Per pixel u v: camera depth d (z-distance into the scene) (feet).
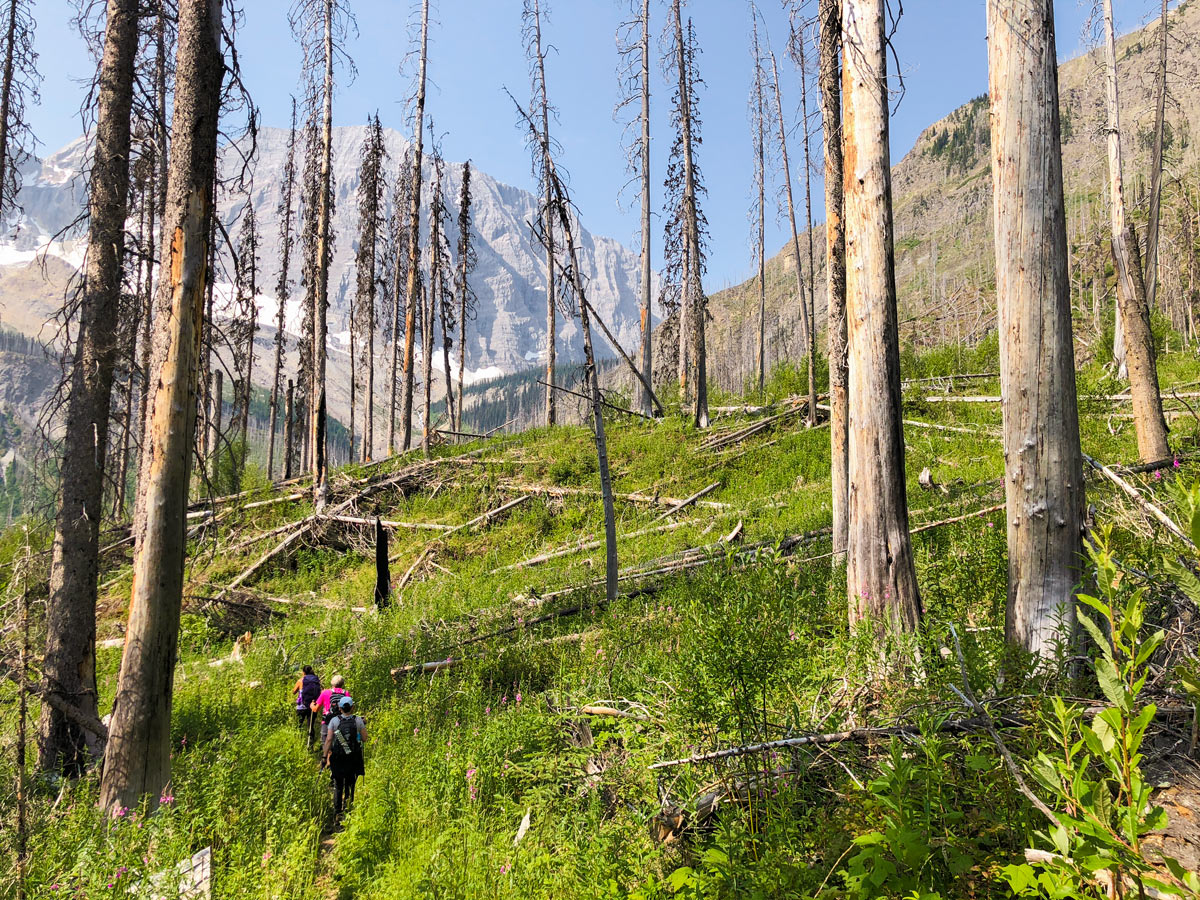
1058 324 16.66
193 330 26.11
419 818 22.52
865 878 9.86
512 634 38.78
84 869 18.78
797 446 70.33
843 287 35.83
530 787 22.26
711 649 14.83
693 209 83.82
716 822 15.17
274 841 21.22
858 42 23.07
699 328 82.12
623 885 14.26
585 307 41.88
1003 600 21.57
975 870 9.73
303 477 84.48
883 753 13.99
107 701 38.24
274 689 38.50
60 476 30.96
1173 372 65.00
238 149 28.02
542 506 69.92
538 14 51.24
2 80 48.37
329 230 75.46
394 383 121.70
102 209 32.58
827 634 22.80
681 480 68.95
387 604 51.67
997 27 17.52
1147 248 73.61
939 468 55.67
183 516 25.70
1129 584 15.40
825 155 36.60
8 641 27.86
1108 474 21.72
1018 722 12.84
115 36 32.76
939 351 90.07
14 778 25.62
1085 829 5.77
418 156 94.68
